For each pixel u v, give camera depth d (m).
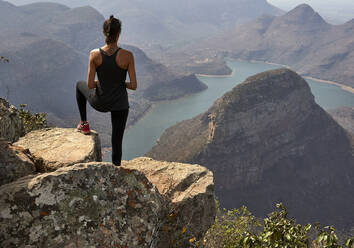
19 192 2.94
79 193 3.20
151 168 5.80
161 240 4.43
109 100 4.39
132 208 3.47
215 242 6.89
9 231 2.72
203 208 5.07
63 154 4.83
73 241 2.89
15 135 5.31
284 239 5.62
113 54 4.19
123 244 3.16
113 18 4.12
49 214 2.93
